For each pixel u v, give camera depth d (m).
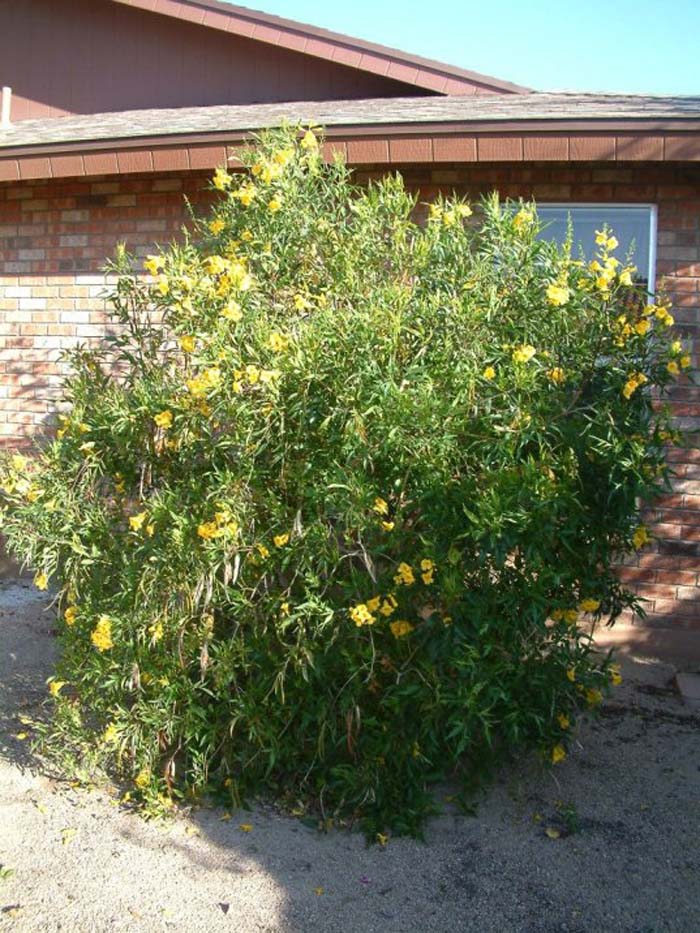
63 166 7.06
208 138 6.65
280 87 10.56
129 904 3.60
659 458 4.26
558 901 3.69
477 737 4.35
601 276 4.36
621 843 4.11
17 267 8.02
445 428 4.03
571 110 6.57
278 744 4.15
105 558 4.45
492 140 6.11
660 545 6.46
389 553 4.11
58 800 4.36
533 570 4.00
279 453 4.18
